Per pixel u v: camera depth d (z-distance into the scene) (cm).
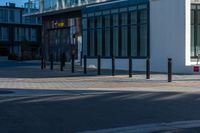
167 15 2938
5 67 3794
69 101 1480
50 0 4597
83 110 1297
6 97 1586
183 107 1359
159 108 1337
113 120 1143
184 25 2833
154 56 3047
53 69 3416
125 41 3334
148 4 3075
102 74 2795
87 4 3859
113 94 1666
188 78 2433
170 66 2208
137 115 1217
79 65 4038
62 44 4794
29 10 5119
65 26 4712
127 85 2036
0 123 1098
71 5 4141
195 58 2895
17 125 1073
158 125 1078
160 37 2994
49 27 5062
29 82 2227
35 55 6675
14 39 7944
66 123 1100
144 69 3136
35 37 8038
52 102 1458
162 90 1808
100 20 3638
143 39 3155
